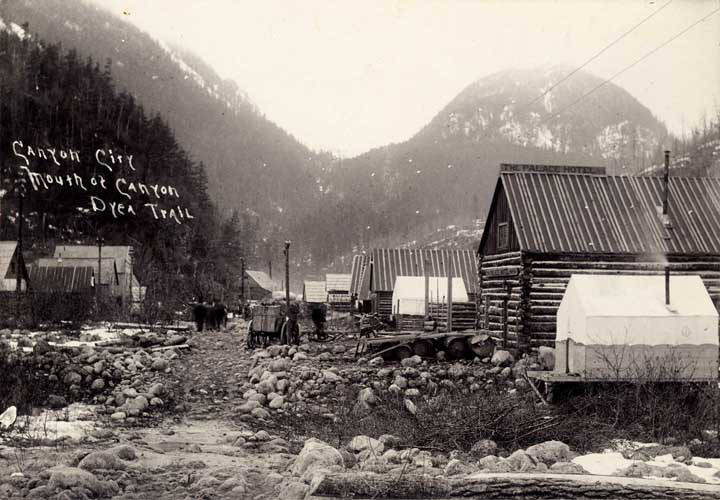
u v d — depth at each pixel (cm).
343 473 766
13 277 5172
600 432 1320
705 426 1371
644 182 2938
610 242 2703
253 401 1747
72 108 12656
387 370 2194
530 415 1352
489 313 3036
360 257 6881
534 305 2666
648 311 1609
